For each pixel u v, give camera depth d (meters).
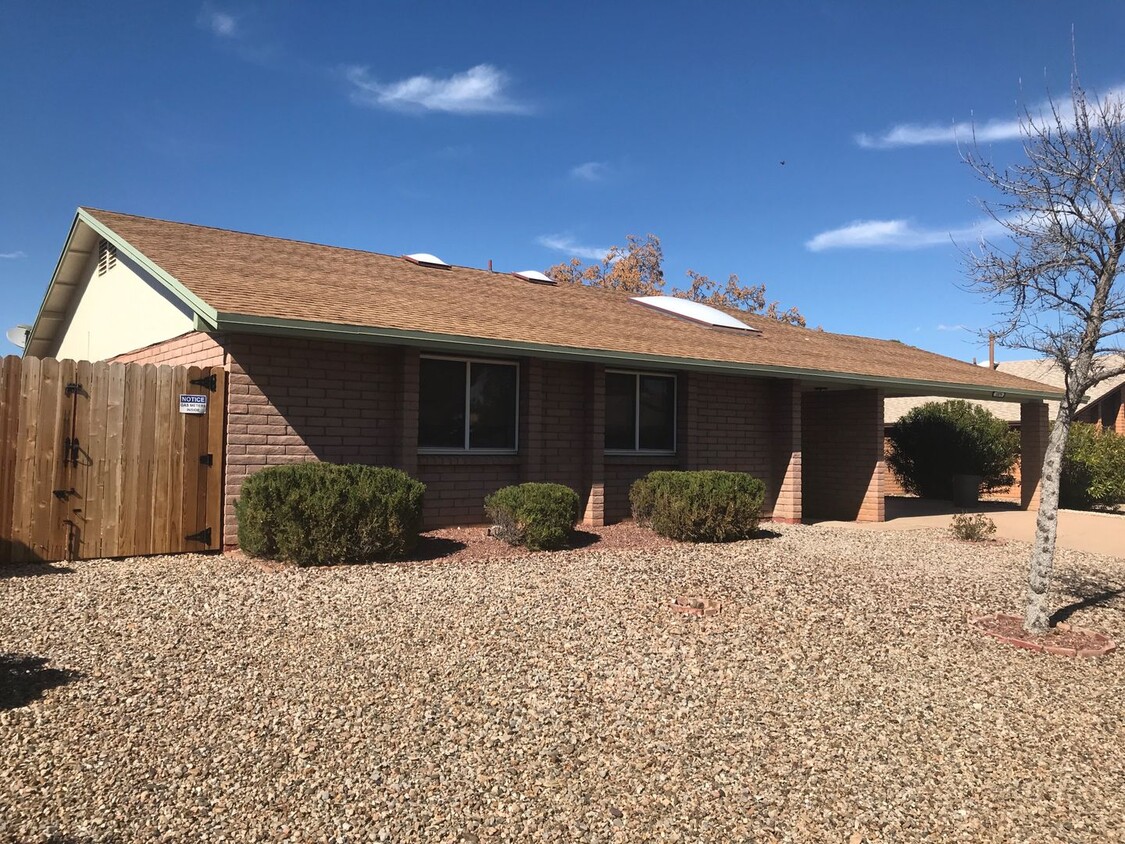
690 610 7.09
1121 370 6.91
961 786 4.18
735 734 4.65
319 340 9.72
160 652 5.60
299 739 4.35
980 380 17.44
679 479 11.25
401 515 8.89
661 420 13.54
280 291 9.59
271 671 5.31
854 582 8.80
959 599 8.27
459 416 11.09
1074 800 4.09
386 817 3.64
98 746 4.21
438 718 4.66
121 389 8.60
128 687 4.97
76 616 6.34
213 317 7.98
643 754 4.34
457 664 5.53
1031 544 13.00
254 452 9.24
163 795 3.77
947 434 21.72
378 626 6.32
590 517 12.02
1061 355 7.00
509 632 6.27
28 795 3.73
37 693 4.84
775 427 14.94
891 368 16.62
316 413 9.69
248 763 4.08
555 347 10.74
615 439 12.91
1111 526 15.45
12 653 5.49
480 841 3.49
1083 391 7.02
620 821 3.69
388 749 4.27
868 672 5.82
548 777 4.05
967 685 5.69
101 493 8.48
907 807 3.94
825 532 13.24
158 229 12.21
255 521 8.38
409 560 8.91
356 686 5.09
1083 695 5.62
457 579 8.00
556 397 11.91
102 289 13.46
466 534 10.55
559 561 9.16
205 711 4.67
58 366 8.30
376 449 10.17
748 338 16.02
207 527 9.03
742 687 5.38
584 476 12.13
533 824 3.64
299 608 6.75
